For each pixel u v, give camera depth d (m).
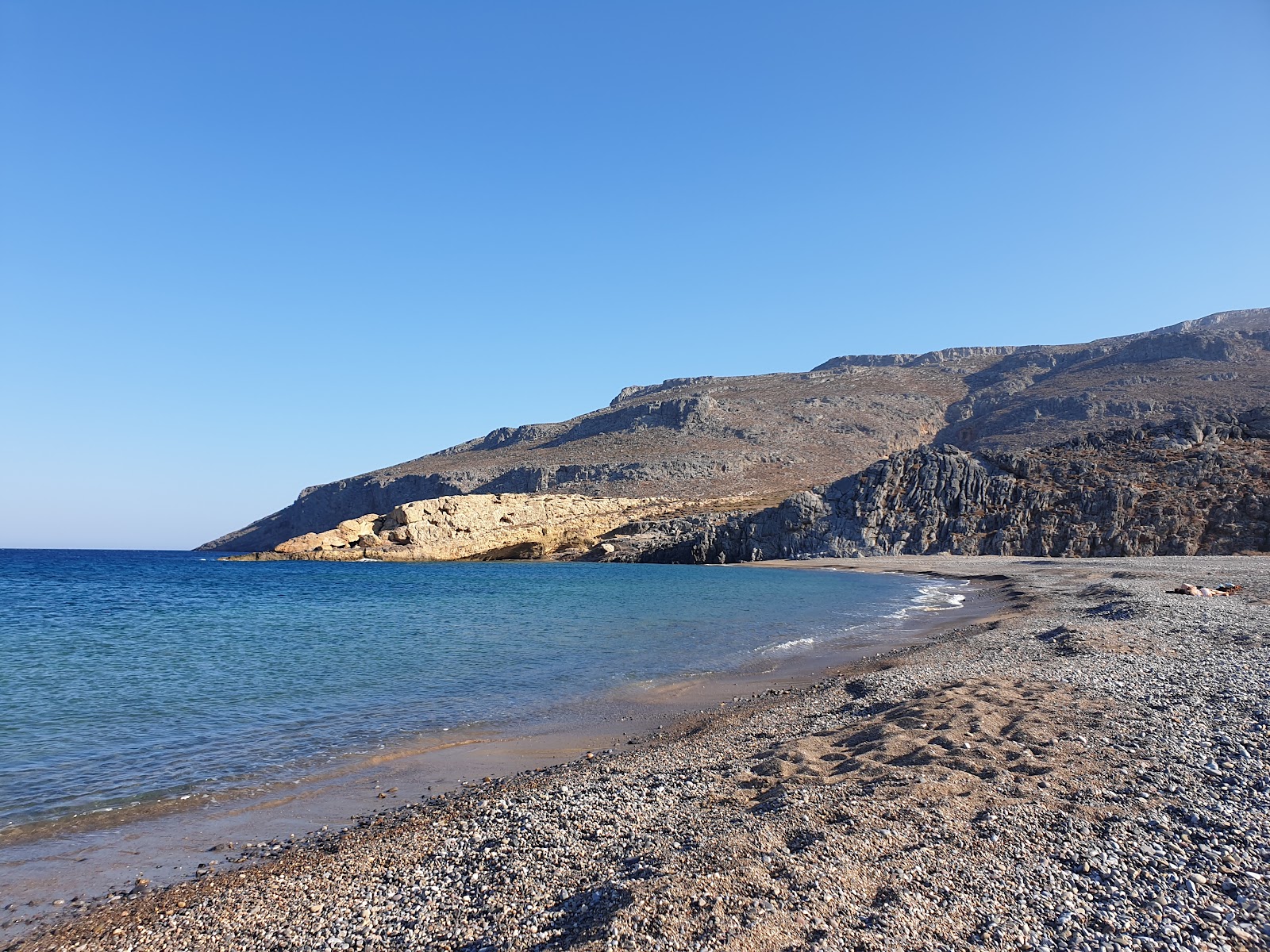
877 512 86.38
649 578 69.31
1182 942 5.54
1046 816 7.86
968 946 5.65
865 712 13.74
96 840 9.68
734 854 7.29
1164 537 66.38
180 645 27.45
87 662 23.61
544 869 7.79
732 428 189.88
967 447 169.88
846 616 34.44
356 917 7.28
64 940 7.24
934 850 7.18
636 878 7.12
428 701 17.31
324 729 14.92
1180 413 143.00
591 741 13.85
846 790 9.05
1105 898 6.24
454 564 105.94
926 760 10.03
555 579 69.62
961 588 49.81
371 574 81.75
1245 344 175.25
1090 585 39.72
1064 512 73.88
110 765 12.70
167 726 15.25
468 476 166.38
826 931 5.87
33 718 15.95
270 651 25.59
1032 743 10.50
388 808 10.62
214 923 7.41
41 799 11.14
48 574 85.00
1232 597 29.48
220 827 10.07
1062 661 16.95
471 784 11.55
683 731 14.12
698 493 148.50
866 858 7.05
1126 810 7.97
